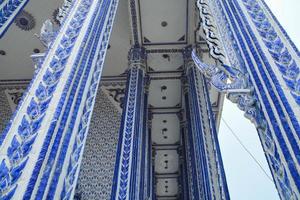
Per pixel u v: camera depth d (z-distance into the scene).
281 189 2.73
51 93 3.41
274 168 2.89
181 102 13.09
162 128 14.07
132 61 10.58
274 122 3.01
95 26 4.89
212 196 6.77
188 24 10.84
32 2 10.91
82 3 5.08
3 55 12.17
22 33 11.64
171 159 15.12
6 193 2.36
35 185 2.51
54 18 11.16
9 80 12.59
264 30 4.00
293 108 2.99
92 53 4.39
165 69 11.98
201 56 11.00
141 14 10.69
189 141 9.04
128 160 7.37
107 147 10.77
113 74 12.40
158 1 10.36
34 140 2.85
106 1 5.79
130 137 7.94
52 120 3.10
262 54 3.65
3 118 11.98
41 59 3.84
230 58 4.09
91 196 9.47
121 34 11.48
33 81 3.44
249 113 3.42
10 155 2.63
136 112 8.70
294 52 3.58
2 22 4.06
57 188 2.69
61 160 2.90
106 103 11.99
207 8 5.23
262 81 3.41
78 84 3.77
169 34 11.13
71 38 4.29
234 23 4.34
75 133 3.27
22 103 3.15
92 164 10.21
